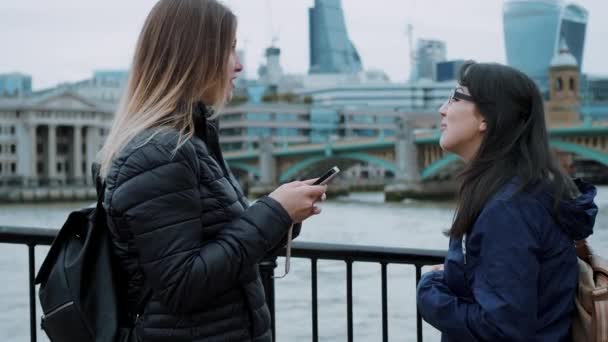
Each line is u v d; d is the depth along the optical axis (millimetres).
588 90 154000
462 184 2582
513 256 2357
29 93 136125
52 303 2465
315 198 2537
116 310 2467
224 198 2527
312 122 131000
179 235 2361
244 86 161500
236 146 125625
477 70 2652
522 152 2518
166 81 2543
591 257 2629
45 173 120375
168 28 2568
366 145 73812
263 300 2670
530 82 2611
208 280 2357
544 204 2451
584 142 53031
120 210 2373
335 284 19625
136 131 2453
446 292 2557
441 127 2785
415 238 34625
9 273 21047
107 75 185125
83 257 2480
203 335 2486
